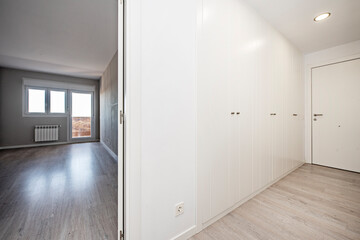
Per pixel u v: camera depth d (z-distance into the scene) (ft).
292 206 5.43
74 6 6.81
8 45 10.23
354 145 8.77
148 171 3.37
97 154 12.82
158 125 3.51
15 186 6.95
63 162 10.60
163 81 3.58
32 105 15.61
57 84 16.69
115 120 11.23
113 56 11.83
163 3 3.58
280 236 4.05
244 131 5.64
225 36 4.91
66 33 8.91
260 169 6.44
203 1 4.33
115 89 11.27
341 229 4.28
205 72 4.37
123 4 3.28
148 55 3.36
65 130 17.49
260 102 6.37
